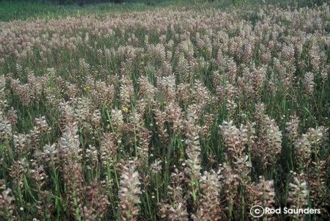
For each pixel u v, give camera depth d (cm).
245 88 749
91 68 1169
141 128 584
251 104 708
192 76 913
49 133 641
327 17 1520
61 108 647
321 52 934
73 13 2786
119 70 1093
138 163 501
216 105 704
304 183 379
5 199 415
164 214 409
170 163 551
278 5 2067
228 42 1252
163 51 1136
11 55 1477
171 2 3162
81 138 586
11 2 3466
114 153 508
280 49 1141
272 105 691
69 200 457
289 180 457
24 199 498
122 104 721
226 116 671
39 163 505
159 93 712
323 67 875
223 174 427
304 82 734
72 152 461
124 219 380
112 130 636
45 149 478
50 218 461
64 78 1060
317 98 746
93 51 1376
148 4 3319
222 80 820
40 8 3228
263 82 791
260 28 1409
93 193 432
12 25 2208
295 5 1978
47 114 770
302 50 1088
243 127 473
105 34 1745
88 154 511
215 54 1196
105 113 732
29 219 454
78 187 455
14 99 876
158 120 592
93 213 436
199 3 2736
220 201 443
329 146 518
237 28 1523
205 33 1541
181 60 978
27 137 575
